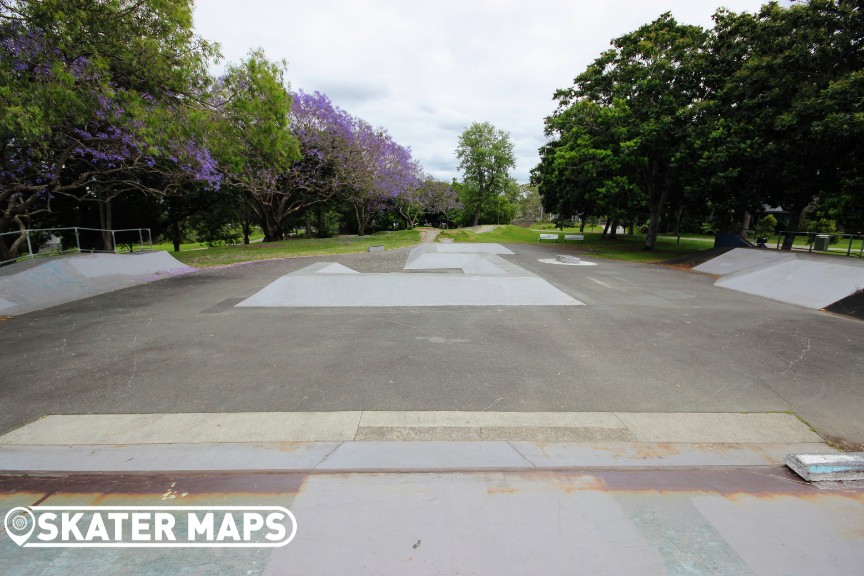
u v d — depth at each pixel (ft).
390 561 6.73
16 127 24.04
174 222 81.61
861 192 45.29
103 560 6.79
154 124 30.53
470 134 143.33
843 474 9.02
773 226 107.24
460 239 96.32
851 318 23.88
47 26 25.95
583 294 31.01
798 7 40.96
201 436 10.68
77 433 10.80
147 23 31.27
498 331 20.72
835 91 36.11
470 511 7.93
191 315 23.89
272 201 88.89
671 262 53.62
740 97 47.70
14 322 22.12
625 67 62.44
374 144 86.63
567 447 10.27
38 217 62.08
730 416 12.01
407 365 15.94
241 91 38.24
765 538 7.36
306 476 8.99
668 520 7.77
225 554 6.88
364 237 98.68
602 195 65.00
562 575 6.49
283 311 24.99
